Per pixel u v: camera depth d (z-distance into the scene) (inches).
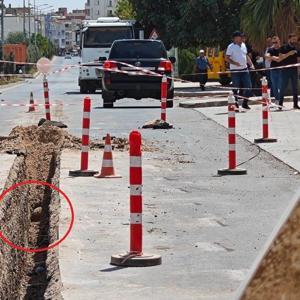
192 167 1023.6
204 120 1625.2
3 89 3686.0
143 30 3361.2
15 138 1320.1
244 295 175.8
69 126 1549.0
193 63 4360.2
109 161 922.7
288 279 174.7
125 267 533.6
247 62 1779.0
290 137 1270.9
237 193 830.5
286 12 2330.2
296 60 1718.8
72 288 482.0
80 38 3329.2
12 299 573.0
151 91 1988.2
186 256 563.2
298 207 176.4
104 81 1999.3
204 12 3388.3
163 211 734.5
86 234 631.8
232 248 587.8
